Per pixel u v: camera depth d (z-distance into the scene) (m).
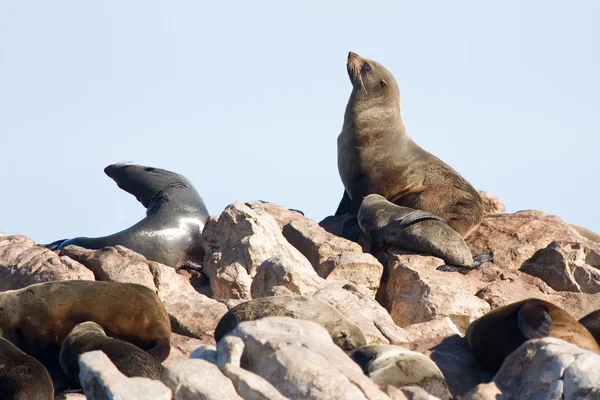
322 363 22.41
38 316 29.88
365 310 34.62
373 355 27.66
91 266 39.81
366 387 22.12
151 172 51.25
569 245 46.84
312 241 44.72
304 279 37.22
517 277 44.47
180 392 21.78
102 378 21.70
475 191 52.00
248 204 50.47
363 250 48.06
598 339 32.62
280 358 22.53
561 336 30.33
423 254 45.59
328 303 32.97
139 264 39.47
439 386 26.92
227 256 41.94
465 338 32.84
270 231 42.12
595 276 44.59
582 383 22.81
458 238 45.53
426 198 51.59
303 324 24.94
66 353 27.41
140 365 25.95
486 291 41.78
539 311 30.45
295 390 21.98
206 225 44.53
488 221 51.44
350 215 51.84
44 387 24.80
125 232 46.84
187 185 50.22
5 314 29.91
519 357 24.61
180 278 40.44
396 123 53.50
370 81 53.69
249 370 23.31
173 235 47.22
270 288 37.78
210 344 31.92
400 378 26.52
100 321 29.97
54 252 40.59
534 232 49.31
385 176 52.56
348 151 53.47
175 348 31.31
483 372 30.86
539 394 23.61
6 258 40.22
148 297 30.91
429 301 39.44
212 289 42.16
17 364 24.94
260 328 24.48
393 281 42.78
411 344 32.91
